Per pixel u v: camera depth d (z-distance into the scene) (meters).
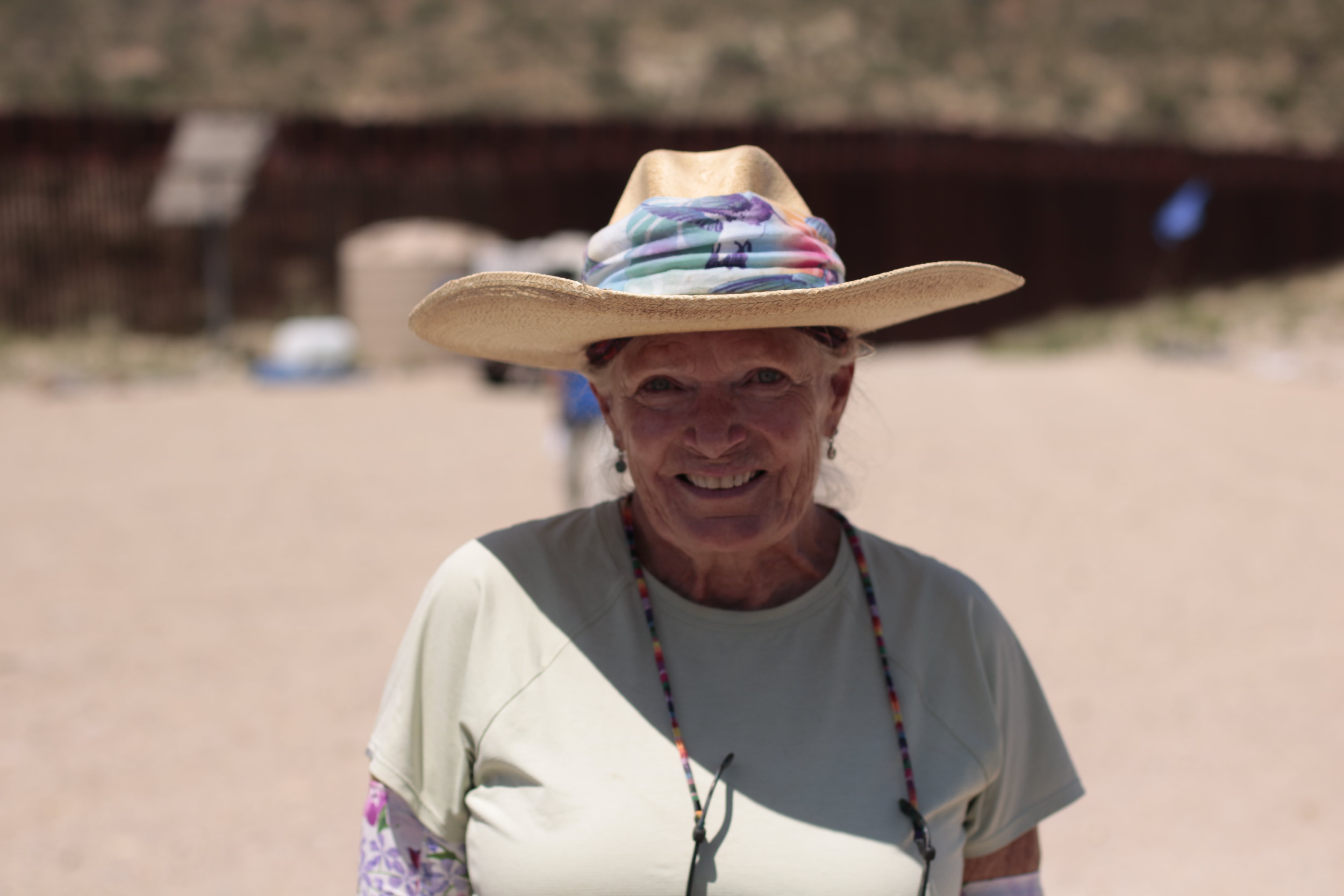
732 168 1.95
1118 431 13.67
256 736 5.38
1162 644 6.58
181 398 16.80
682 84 33.31
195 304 24.25
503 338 2.14
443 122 24.58
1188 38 39.31
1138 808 4.75
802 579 2.07
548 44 35.12
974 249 26.31
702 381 1.93
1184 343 21.98
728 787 1.89
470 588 2.04
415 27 35.66
